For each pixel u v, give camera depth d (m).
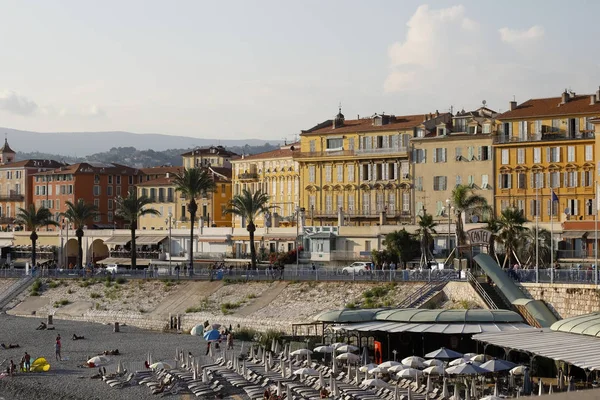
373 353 99.25
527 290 104.69
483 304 105.44
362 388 78.81
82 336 124.69
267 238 175.38
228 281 137.38
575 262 135.25
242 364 95.56
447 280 112.94
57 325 138.75
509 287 105.94
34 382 95.06
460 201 131.25
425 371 76.19
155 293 143.50
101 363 103.12
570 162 154.12
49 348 117.12
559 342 75.19
